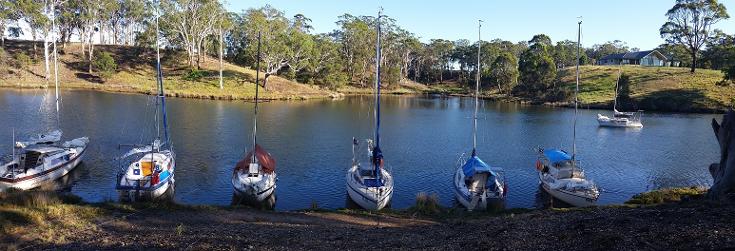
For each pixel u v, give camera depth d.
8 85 73.00
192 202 24.75
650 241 12.03
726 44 101.44
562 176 27.66
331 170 32.25
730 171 18.16
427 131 51.75
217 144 39.53
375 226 18.95
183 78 87.25
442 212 22.66
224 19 94.44
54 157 27.44
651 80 95.31
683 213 14.62
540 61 100.69
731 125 19.84
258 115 59.78
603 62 141.00
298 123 54.16
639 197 25.41
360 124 55.22
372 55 119.06
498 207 23.77
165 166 26.20
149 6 92.38
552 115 70.62
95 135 40.56
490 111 75.62
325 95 96.00
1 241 14.73
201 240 15.52
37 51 91.94
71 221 17.38
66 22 89.38
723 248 10.70
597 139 48.78
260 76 96.88
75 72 84.56
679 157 39.78
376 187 24.12
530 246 13.27
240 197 24.39
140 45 95.31
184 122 50.50
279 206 24.80
